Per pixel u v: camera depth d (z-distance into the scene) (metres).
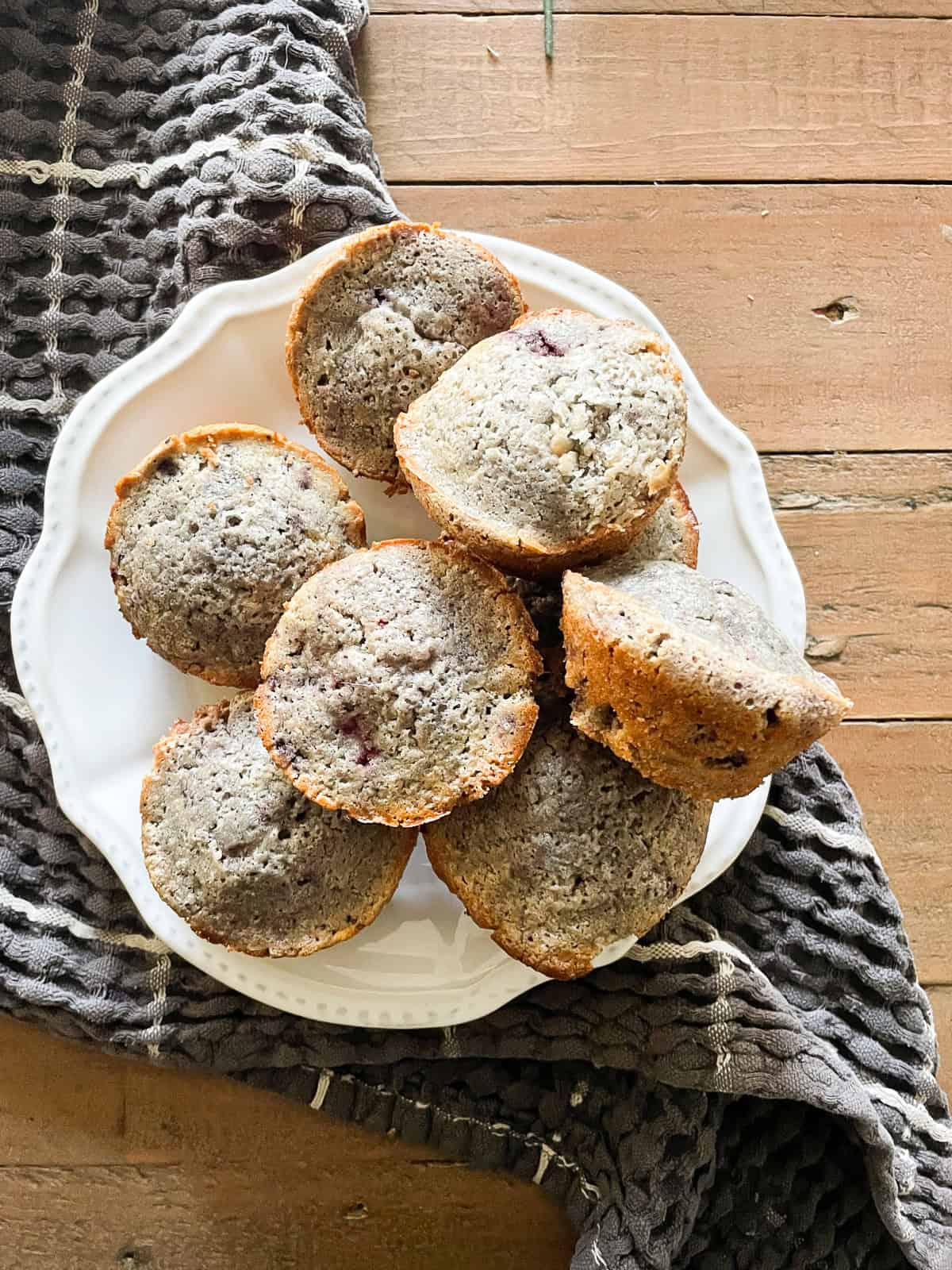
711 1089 0.28
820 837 0.29
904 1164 0.28
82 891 0.28
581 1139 0.29
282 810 0.25
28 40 0.29
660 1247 0.27
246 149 0.28
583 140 0.32
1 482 0.28
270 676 0.24
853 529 0.32
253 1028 0.28
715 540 0.29
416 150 0.31
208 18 0.29
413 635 0.24
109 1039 0.28
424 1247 0.29
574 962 0.25
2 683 0.28
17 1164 0.29
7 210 0.29
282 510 0.26
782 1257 0.29
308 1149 0.29
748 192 0.32
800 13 0.32
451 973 0.27
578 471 0.23
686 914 0.28
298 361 0.27
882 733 0.31
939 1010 0.31
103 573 0.28
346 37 0.29
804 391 0.32
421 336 0.26
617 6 0.32
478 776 0.24
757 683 0.21
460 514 0.24
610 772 0.24
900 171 0.32
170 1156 0.29
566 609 0.22
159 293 0.29
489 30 0.31
